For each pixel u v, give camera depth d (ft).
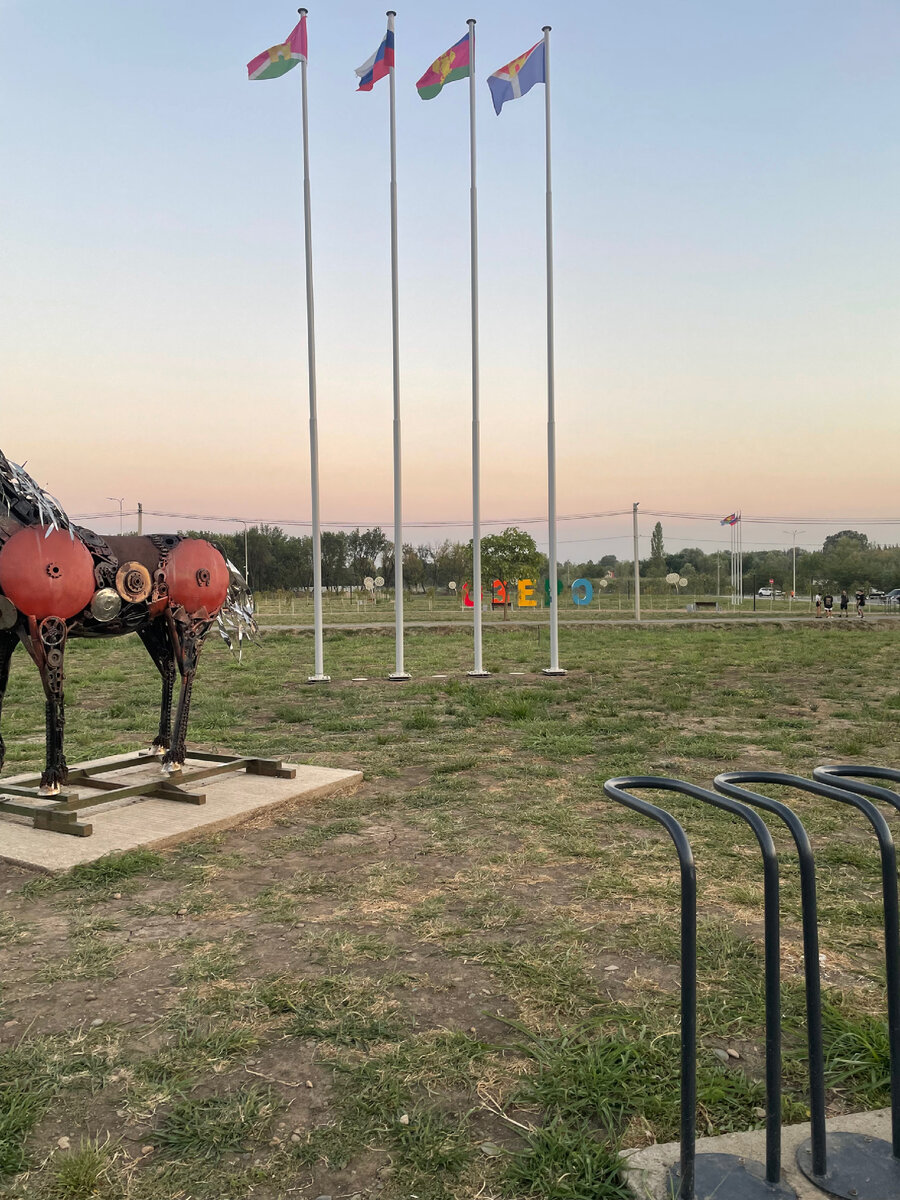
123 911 16.60
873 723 39.14
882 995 12.96
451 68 55.98
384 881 18.20
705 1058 11.12
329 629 113.50
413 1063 11.09
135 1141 9.59
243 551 259.60
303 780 26.14
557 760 30.83
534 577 175.11
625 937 15.14
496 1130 9.76
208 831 21.58
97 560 21.93
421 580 289.12
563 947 14.70
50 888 17.74
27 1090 10.55
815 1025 8.75
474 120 55.57
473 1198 8.66
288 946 14.90
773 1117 8.57
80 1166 8.89
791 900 17.06
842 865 19.31
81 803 21.62
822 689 52.44
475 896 17.26
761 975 13.60
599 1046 11.31
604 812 23.67
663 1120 9.85
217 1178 8.95
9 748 32.91
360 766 29.86
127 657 76.95
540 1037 11.73
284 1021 12.29
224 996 13.03
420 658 74.33
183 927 15.80
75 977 13.76
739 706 44.86
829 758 31.12
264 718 41.96
